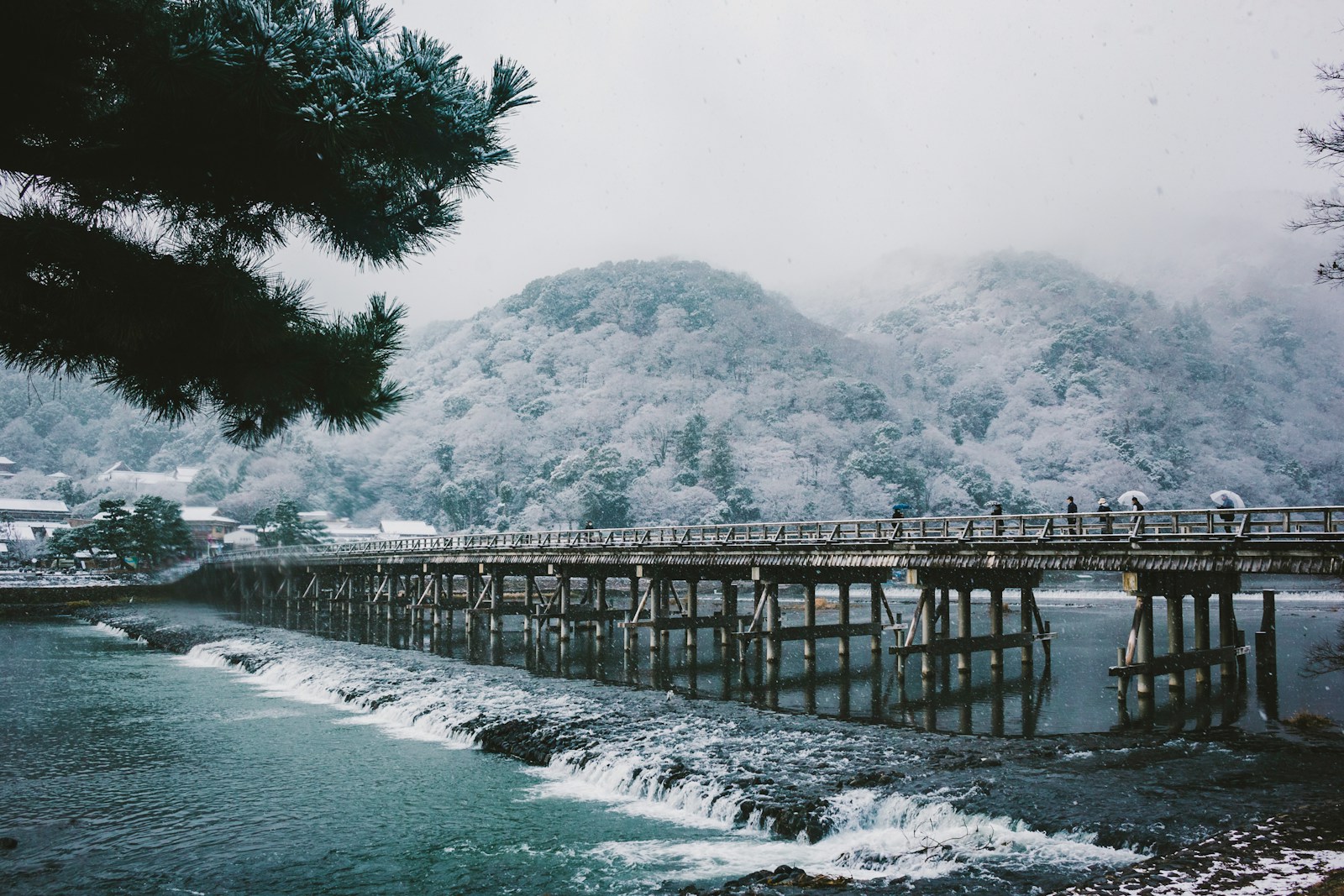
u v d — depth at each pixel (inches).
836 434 7775.6
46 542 4877.0
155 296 310.0
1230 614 1222.3
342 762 1023.6
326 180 337.4
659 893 633.0
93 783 954.7
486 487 7357.3
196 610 3216.0
